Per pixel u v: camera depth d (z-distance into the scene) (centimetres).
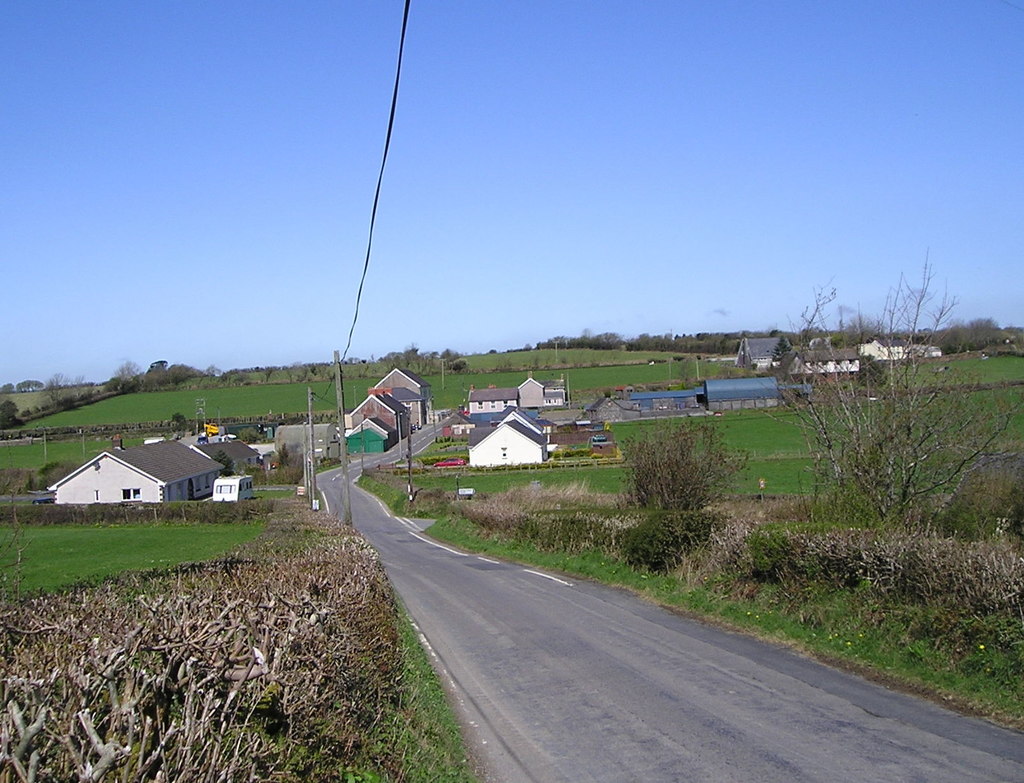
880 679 880
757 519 1711
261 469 7712
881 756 645
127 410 10738
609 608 1439
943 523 1424
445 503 4969
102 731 406
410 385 12138
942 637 891
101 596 984
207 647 487
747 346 11562
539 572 2058
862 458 1521
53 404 10662
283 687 514
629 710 821
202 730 378
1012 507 1499
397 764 622
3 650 626
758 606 1235
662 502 2358
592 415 9075
